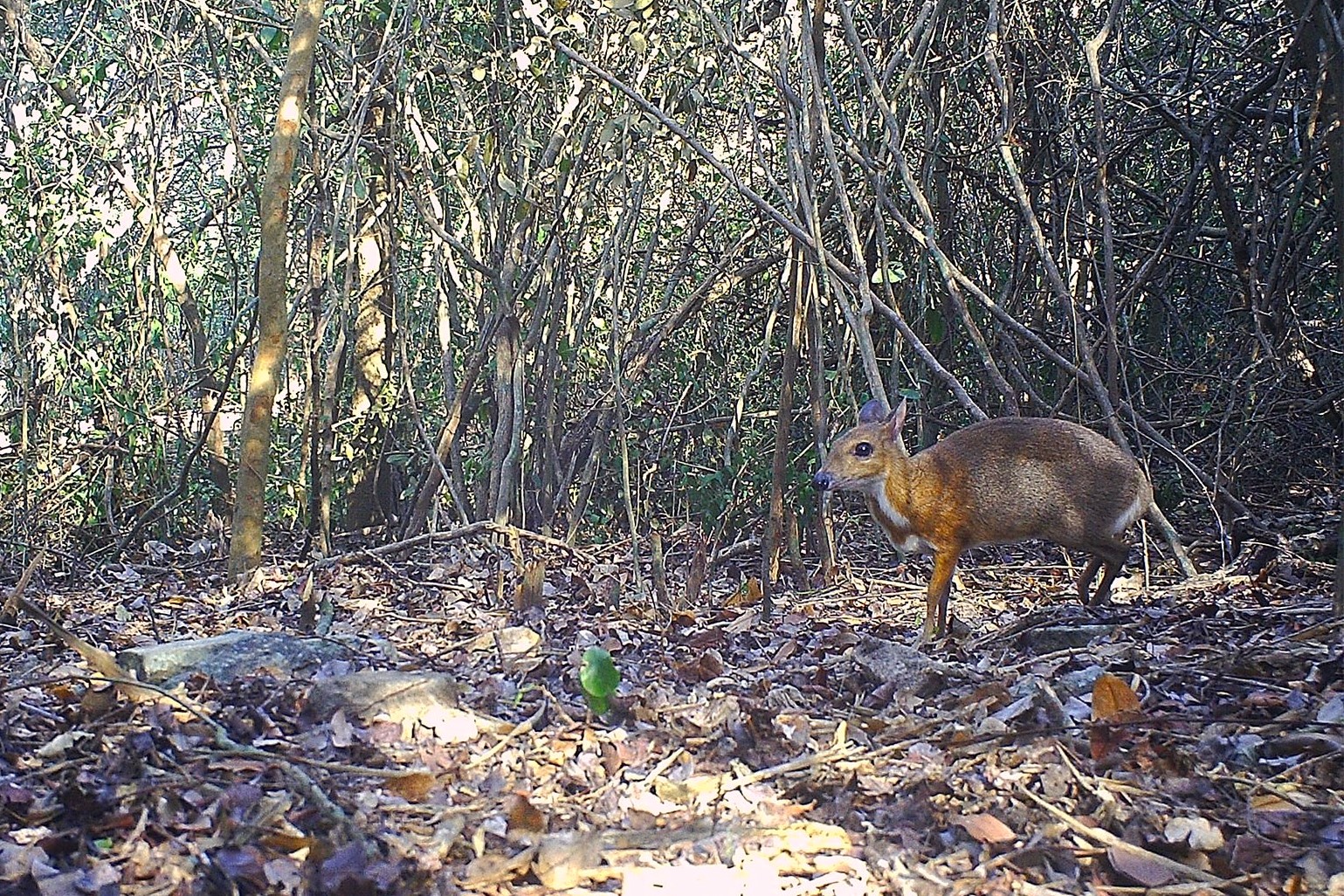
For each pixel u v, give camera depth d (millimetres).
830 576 8156
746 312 10070
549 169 8523
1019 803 3809
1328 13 6391
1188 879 3385
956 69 8719
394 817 3662
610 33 8297
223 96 9352
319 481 9219
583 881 3281
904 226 7996
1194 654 5500
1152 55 10336
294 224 9914
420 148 8727
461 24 8875
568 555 8359
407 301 10023
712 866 3322
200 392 10258
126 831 3492
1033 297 9492
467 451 10133
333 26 8945
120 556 9406
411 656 5750
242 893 3152
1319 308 9953
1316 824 3684
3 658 5816
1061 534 6793
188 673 4965
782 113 8992
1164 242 9031
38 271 9555
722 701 4668
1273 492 9727
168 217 10234
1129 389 9625
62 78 9242
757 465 9352
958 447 6777
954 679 5172
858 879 3307
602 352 9734
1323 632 5523
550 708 4688
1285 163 9305
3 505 9156
